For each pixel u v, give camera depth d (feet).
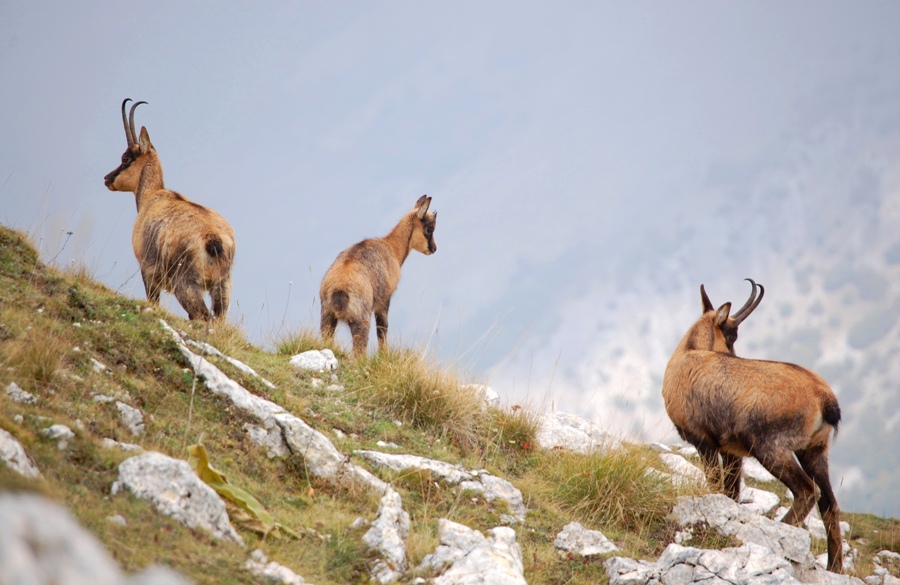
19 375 53.21
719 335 91.35
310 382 82.74
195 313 84.64
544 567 60.23
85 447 46.93
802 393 76.02
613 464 77.15
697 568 58.59
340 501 59.98
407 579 49.78
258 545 46.68
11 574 15.88
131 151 102.12
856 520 104.99
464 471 72.23
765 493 93.45
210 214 90.43
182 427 59.31
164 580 19.08
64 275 74.38
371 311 111.75
